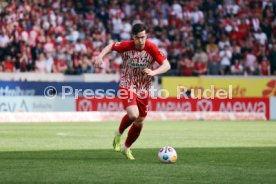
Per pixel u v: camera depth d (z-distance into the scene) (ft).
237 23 273.95
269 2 286.05
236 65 255.70
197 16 274.16
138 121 91.15
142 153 101.91
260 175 73.15
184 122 209.05
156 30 266.36
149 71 87.71
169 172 75.61
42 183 66.03
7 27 243.40
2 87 211.41
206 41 265.54
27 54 239.09
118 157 94.43
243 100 231.71
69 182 66.90
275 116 233.35
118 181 67.82
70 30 254.47
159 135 146.82
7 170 77.05
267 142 126.93
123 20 270.05
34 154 98.84
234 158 93.35
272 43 265.54
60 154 99.04
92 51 250.57
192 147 114.62
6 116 208.74
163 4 277.23
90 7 269.23
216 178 70.54
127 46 89.81
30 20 251.39
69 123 199.93
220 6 279.08
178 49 258.57
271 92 236.84
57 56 242.78
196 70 250.78
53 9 261.44
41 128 171.42
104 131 160.25
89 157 94.22
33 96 214.69
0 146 114.93
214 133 154.51
